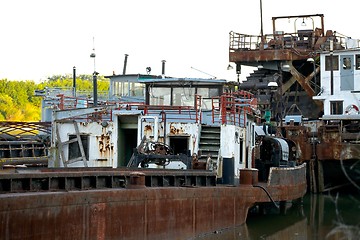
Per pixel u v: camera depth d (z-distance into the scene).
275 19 57.22
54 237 15.81
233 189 24.47
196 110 27.56
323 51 49.59
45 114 43.91
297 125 43.16
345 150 40.34
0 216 14.30
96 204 17.22
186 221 21.31
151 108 28.61
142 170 21.28
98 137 27.94
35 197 15.26
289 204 35.06
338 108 47.62
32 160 33.34
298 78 53.56
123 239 18.23
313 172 41.06
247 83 53.72
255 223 27.12
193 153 26.89
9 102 84.81
